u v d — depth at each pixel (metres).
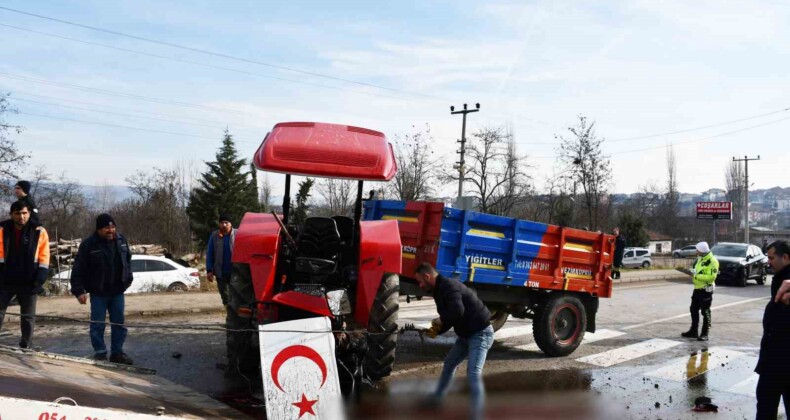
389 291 6.53
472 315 5.93
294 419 4.79
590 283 9.70
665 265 41.69
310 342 4.97
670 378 7.93
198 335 9.07
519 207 42.38
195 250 36.25
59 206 40.84
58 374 4.63
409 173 39.47
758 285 25.06
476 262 8.35
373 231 6.71
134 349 8.05
